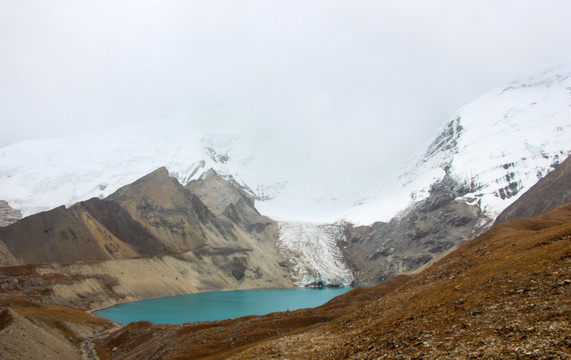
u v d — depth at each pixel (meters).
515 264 44.16
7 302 123.31
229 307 184.00
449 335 34.72
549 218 85.81
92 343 107.50
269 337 75.12
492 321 33.72
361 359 38.50
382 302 63.69
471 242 75.94
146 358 80.25
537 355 25.92
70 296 165.25
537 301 33.59
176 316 158.50
